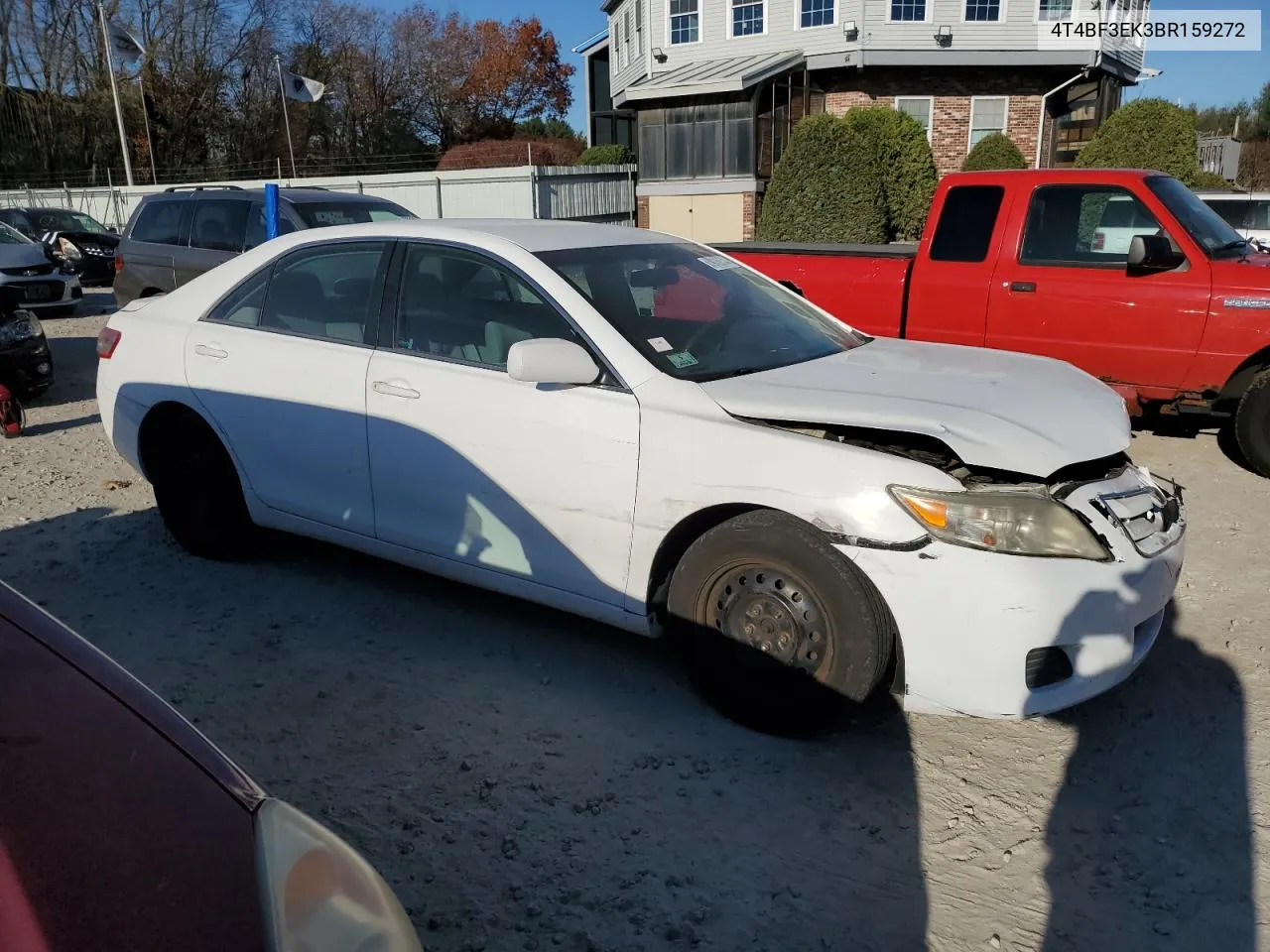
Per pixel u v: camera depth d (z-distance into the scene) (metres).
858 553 3.09
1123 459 3.51
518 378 3.43
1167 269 6.54
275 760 3.34
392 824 3.02
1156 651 4.12
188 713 3.62
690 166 23.58
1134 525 3.20
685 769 3.29
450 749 3.42
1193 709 3.67
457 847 2.92
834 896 2.74
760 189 23.25
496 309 3.88
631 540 3.50
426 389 3.93
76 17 42.09
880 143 19.11
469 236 4.02
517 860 2.87
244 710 3.64
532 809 3.09
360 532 4.27
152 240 11.38
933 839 2.97
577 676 3.90
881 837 2.98
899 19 22.95
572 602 3.72
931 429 3.10
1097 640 3.05
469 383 3.82
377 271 4.21
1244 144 38.12
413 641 4.20
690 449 3.35
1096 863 2.88
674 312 3.92
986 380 3.66
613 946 2.55
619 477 3.49
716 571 3.37
